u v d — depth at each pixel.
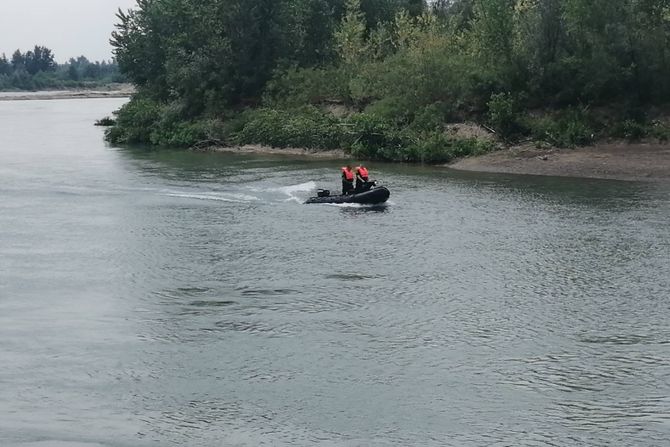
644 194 45.03
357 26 81.75
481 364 21.61
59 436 17.88
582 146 58.09
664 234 35.38
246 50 80.06
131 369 21.41
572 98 62.00
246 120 74.44
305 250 33.53
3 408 19.20
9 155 67.31
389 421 18.47
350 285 28.61
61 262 31.89
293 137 68.50
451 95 66.06
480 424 18.30
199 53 80.44
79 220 39.72
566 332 23.88
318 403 19.39
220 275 29.98
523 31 64.38
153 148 73.81
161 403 19.44
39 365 21.67
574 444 17.41
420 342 23.22
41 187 49.41
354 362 21.78
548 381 20.52
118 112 91.94
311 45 84.81
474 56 67.62
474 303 26.58
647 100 60.66
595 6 60.81
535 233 36.00
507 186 48.38
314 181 50.91
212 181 51.31
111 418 18.70
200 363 21.78
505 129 60.91
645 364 21.48
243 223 38.81
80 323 24.95
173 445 17.48
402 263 31.44
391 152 61.12
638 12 60.91
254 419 18.59
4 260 32.16
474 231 36.59
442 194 45.81
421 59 67.62
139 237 36.03
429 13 88.31
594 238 34.84
